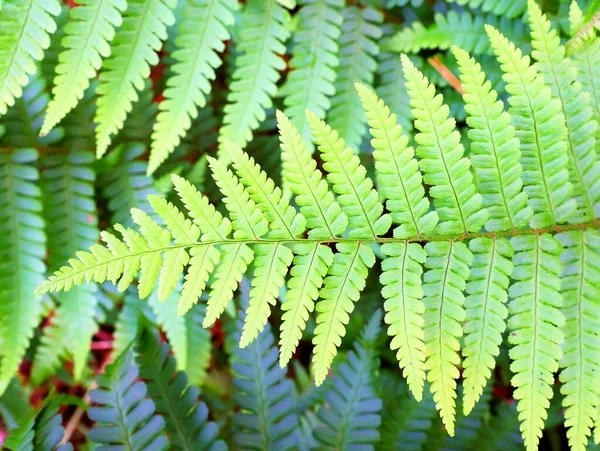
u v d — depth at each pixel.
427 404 0.77
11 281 0.77
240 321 0.76
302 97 0.76
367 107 0.63
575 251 0.66
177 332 0.81
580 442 0.65
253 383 0.74
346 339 0.83
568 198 0.66
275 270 0.64
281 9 0.74
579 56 0.67
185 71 0.72
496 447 0.78
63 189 0.80
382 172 0.64
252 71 0.74
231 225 0.63
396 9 0.82
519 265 0.66
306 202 0.64
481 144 0.64
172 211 0.63
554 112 0.64
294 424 0.74
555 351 0.64
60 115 0.70
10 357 0.77
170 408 0.72
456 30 0.78
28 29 0.68
